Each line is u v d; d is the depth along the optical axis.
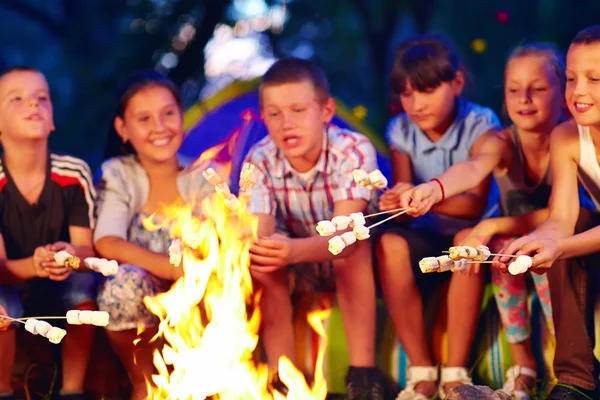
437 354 5.07
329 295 5.20
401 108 5.85
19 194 5.37
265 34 11.59
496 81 11.93
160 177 5.55
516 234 5.05
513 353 5.00
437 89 5.38
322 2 12.88
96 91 11.34
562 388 4.51
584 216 4.95
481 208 5.45
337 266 5.06
